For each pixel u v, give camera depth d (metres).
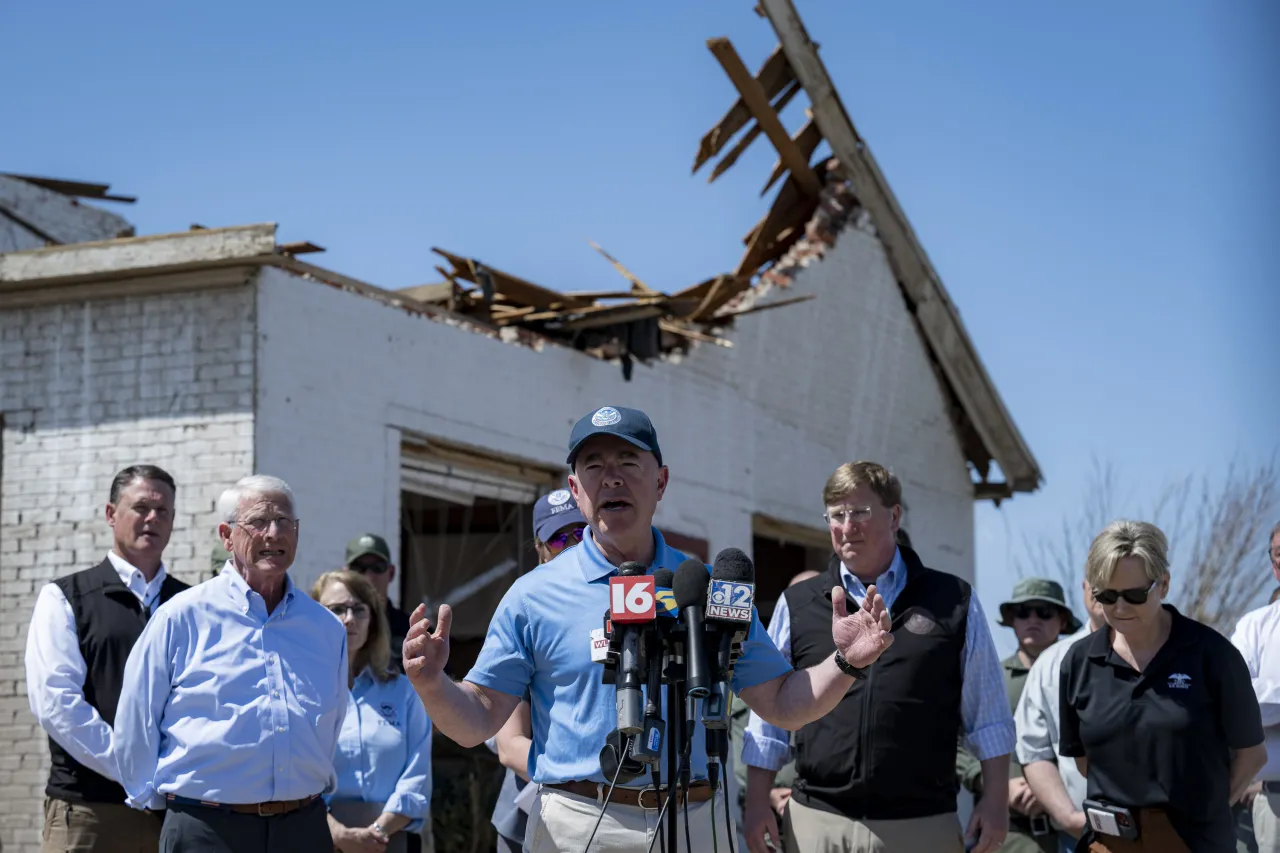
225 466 8.49
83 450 8.79
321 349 9.07
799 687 3.91
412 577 12.33
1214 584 19.14
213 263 8.51
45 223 13.81
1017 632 7.61
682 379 12.72
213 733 5.15
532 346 11.10
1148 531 5.29
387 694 6.56
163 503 6.03
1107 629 5.49
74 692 5.59
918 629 5.50
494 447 10.51
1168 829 5.20
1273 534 6.27
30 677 5.69
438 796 10.64
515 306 11.20
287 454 8.72
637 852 3.85
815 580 5.82
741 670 4.04
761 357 13.84
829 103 14.67
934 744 5.45
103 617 5.80
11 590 8.74
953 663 5.51
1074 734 5.52
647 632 3.59
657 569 3.82
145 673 5.20
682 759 3.67
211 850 5.09
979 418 16.66
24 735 8.50
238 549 5.39
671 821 3.61
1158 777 5.22
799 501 14.25
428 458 10.13
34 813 8.38
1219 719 5.27
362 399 9.37
